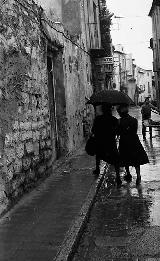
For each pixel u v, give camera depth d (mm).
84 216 7105
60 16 15039
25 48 8961
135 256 5645
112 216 7637
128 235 6504
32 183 9258
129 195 9266
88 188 9398
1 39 7281
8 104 7594
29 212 7449
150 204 8375
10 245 5746
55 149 13156
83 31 20203
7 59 7594
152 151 16531
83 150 16141
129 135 10383
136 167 10383
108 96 11000
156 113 43531
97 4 28859
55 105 13852
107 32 30859
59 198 8500
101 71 27516
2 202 7172
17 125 8148
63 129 13977
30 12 9641
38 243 5805
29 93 9203
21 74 8547
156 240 6211
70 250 5531
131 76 88750
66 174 11289
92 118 22406
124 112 10578
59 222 6785
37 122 9867
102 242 6246
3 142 7238
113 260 5551
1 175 7125
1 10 7387
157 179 10969
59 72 13914
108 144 10695
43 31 10750
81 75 18625
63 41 13969
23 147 8539
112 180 11219
